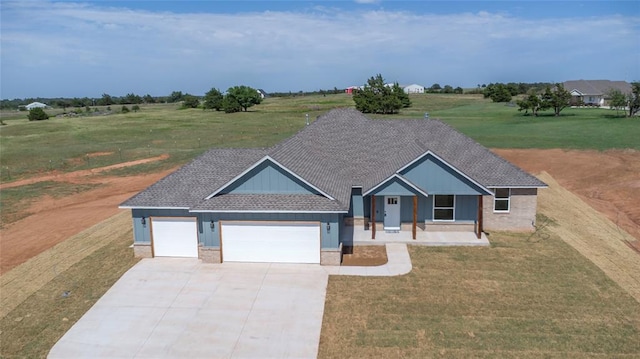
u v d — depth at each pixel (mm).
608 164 38969
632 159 39812
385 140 27797
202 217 20219
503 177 23516
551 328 14695
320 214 19641
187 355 13844
